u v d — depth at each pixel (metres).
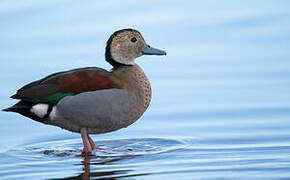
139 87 15.53
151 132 16.38
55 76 15.34
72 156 14.71
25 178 12.93
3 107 17.83
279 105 17.75
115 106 15.13
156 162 13.92
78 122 15.25
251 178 12.52
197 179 12.56
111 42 16.28
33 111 15.15
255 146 14.79
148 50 16.48
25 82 19.36
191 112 17.62
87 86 15.11
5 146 15.49
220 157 14.05
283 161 13.59
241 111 17.48
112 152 14.96
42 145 15.64
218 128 16.31
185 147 15.02
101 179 12.74
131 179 12.69
